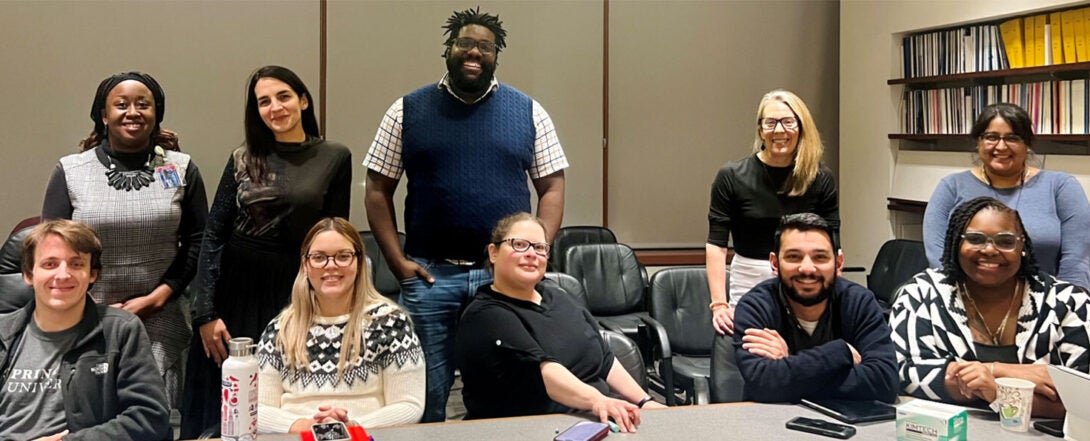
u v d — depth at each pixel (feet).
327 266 6.70
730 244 16.90
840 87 16.81
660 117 16.55
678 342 11.38
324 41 14.83
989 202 6.47
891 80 15.28
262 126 7.90
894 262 13.51
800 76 17.16
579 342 7.14
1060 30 12.34
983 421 6.00
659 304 11.50
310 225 7.93
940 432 5.35
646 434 5.78
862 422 5.98
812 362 6.46
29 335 6.36
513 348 6.80
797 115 8.54
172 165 8.43
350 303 6.95
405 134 7.88
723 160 16.97
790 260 6.75
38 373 6.26
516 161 7.94
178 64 14.29
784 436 5.73
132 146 8.23
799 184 8.67
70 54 13.91
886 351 6.64
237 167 7.91
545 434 5.79
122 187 8.13
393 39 15.15
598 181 16.30
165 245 8.34
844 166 16.76
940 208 9.29
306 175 7.93
